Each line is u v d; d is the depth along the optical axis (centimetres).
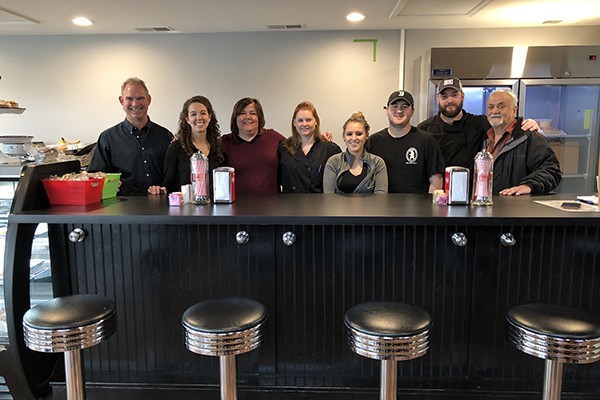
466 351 188
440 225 167
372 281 186
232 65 434
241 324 142
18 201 174
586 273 180
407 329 136
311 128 272
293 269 188
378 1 327
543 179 226
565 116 378
